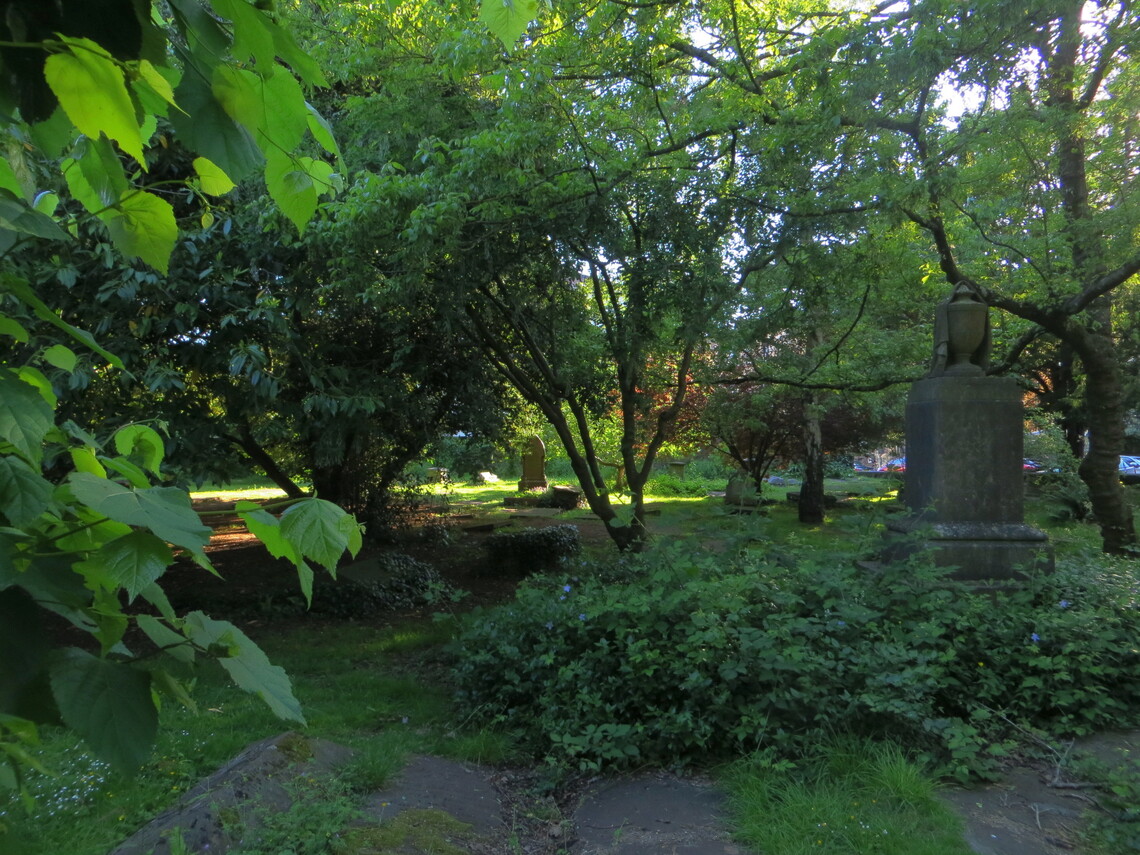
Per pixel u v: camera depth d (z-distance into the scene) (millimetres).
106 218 1179
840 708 4297
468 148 6961
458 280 7641
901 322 13516
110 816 3672
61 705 810
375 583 10055
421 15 7922
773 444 20750
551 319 9320
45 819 3521
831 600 4980
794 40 8562
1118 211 9008
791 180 7965
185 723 5059
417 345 9570
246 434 9555
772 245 8109
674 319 8680
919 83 6891
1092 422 9250
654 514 16594
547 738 4789
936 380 6586
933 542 6293
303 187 1219
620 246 8086
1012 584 6074
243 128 1119
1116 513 9141
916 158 7812
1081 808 3770
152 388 6898
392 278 7414
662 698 4609
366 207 6723
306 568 1078
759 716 4234
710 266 8023
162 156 4754
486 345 9484
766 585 5152
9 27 916
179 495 914
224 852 3174
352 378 8812
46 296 6574
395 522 13609
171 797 3895
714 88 8914
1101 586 5941
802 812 3586
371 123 8102
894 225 7160
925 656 4398
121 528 945
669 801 3959
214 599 9742
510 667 5273
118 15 937
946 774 4020
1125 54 8016
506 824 3926
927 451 6648
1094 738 4531
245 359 7176
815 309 10422
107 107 983
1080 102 9070
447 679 6691
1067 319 8555
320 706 5793
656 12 7473
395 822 3604
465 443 13125
